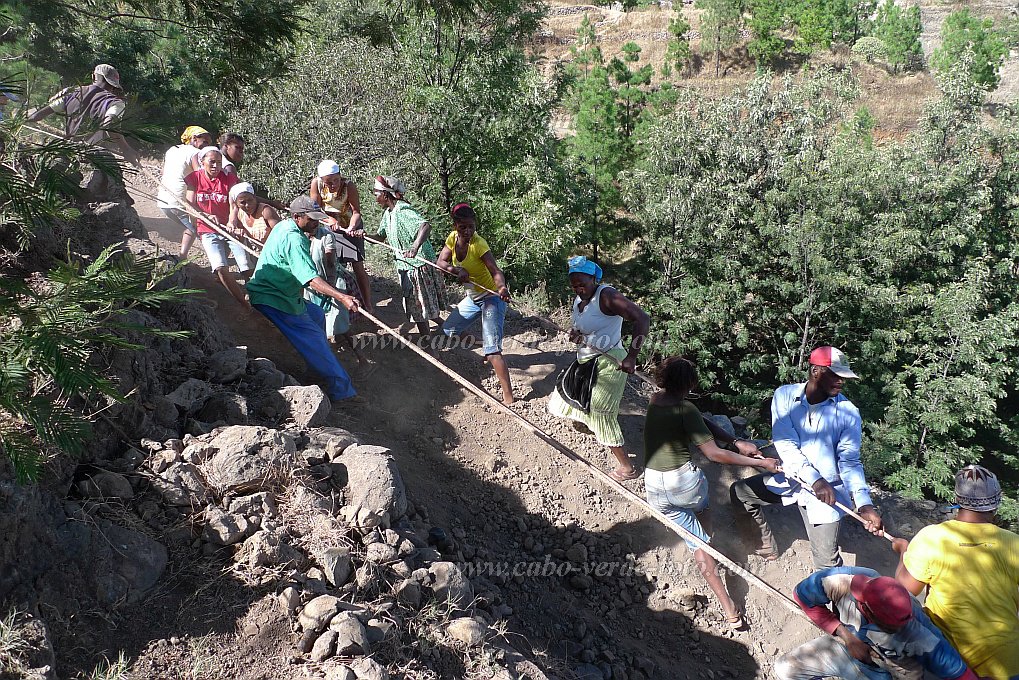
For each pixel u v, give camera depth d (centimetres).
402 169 1742
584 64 3978
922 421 2038
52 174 280
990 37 5138
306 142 1622
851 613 353
